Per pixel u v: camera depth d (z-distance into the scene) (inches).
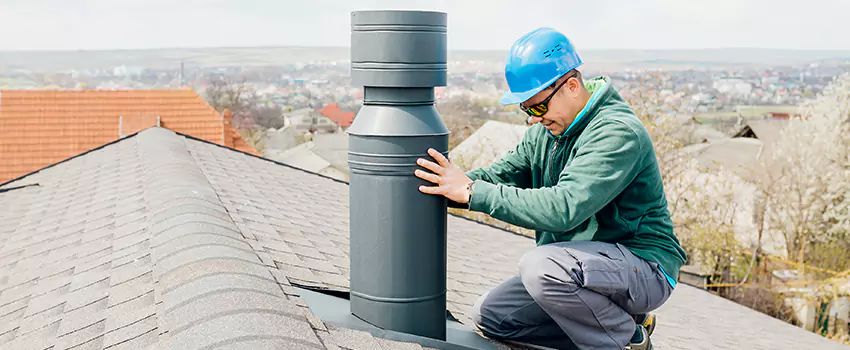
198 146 319.3
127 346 89.3
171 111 1010.7
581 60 113.9
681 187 962.7
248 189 236.1
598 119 110.2
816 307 1008.2
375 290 108.1
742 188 1038.4
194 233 121.9
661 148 924.6
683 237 995.9
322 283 133.7
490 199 103.4
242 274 100.0
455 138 923.4
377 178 105.0
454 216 340.8
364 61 103.2
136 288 111.3
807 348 256.8
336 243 183.3
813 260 1038.4
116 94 1013.8
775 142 1068.5
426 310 110.1
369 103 106.0
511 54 114.5
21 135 948.6
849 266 1013.8
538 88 111.0
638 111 906.7
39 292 133.3
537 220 103.4
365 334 100.9
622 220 114.7
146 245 132.5
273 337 80.6
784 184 1042.7
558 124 115.9
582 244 113.9
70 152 948.0
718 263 1042.7
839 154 1021.2
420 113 105.0
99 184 231.1
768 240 1055.0
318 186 311.0
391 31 101.4
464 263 221.9
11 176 921.5
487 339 129.3
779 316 1037.2
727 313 290.2
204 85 1823.3
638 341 122.4
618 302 114.2
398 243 106.3
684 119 961.5
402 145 103.3
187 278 100.7
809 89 1094.4
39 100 981.8
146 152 256.7
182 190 163.0
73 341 100.3
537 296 112.7
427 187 105.7
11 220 218.2
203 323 83.9
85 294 119.4
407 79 102.0
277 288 101.1
